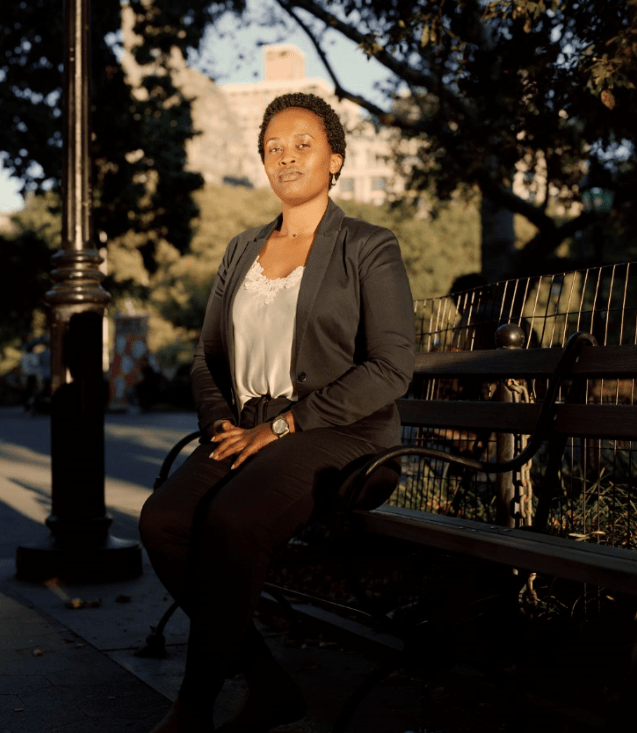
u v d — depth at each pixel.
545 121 5.83
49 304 4.81
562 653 2.76
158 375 27.33
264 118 2.76
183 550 2.38
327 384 2.49
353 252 2.50
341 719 2.30
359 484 2.27
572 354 2.63
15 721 2.71
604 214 11.82
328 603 2.76
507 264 13.61
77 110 4.88
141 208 16.28
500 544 1.99
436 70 8.28
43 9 13.62
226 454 2.39
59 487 4.71
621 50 4.35
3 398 38.72
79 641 3.56
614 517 2.94
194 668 2.20
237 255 2.77
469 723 2.69
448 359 3.22
